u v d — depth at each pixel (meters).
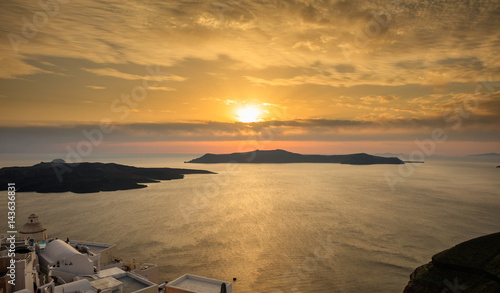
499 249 70.50
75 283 35.00
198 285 39.97
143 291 36.72
